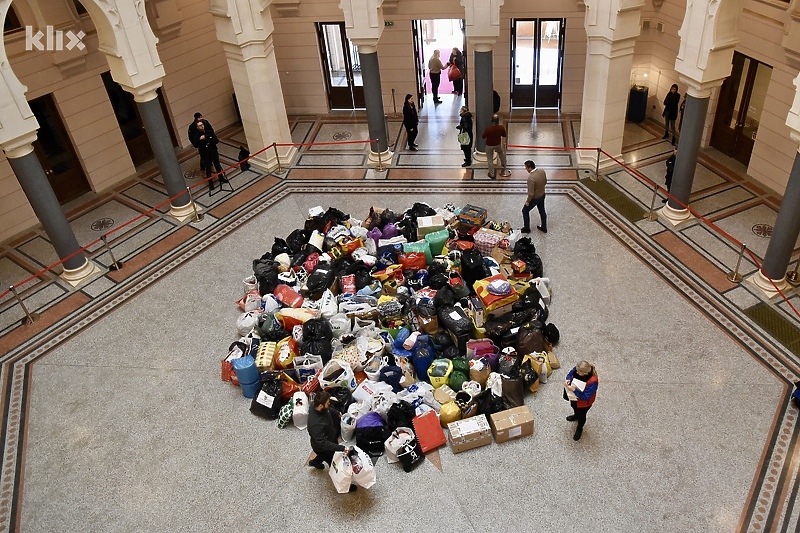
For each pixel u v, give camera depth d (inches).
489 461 284.2
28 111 371.6
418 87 621.9
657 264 391.9
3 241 479.2
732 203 442.6
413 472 282.5
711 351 328.8
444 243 396.8
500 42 574.6
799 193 321.4
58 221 409.1
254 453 300.4
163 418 323.9
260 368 323.6
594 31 458.6
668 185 452.8
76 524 278.1
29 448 315.6
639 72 564.1
